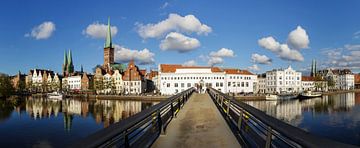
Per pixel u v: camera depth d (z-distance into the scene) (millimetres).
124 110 76250
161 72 124938
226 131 11727
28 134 42281
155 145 9375
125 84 137625
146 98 106125
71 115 64750
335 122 54188
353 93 161500
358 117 59969
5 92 111250
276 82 152500
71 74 179375
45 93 157875
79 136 41188
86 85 157250
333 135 43312
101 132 4305
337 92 160625
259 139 7871
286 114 68375
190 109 20375
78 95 129875
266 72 160375
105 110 76000
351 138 41125
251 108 8062
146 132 9688
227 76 127625
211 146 9180
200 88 61344
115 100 110312
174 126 13047
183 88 124000
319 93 126250
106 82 135750
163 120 13219
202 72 125000
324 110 74375
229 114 15125
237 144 9391
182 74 124312
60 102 102125
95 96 119688
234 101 12211
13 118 59031
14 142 37406
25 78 189625
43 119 57781
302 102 99875
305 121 56344
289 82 154000
